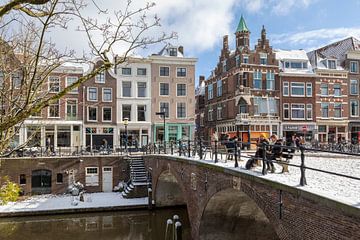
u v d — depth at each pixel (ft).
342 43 127.95
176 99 117.39
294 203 23.34
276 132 109.60
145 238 57.31
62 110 103.19
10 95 20.33
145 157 88.84
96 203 75.41
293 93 111.86
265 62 110.52
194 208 47.60
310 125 112.16
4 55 20.76
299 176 28.73
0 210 68.39
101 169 91.20
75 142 106.52
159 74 116.26
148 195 76.02
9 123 14.74
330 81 115.75
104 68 16.48
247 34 114.62
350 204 17.51
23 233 58.85
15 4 13.00
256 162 35.06
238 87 108.99
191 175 49.03
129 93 113.91
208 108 140.46
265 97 109.09
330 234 19.39
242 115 106.11
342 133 116.57
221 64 126.11
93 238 56.85
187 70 118.62
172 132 116.88
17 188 24.34
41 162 86.33
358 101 119.55
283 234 24.67
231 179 34.65
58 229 61.52
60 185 87.51
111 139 111.14
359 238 17.10
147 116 114.93
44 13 15.67
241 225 44.91
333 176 29.37
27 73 19.21
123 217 70.28
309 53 128.98
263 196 27.89
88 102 108.06
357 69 120.06
